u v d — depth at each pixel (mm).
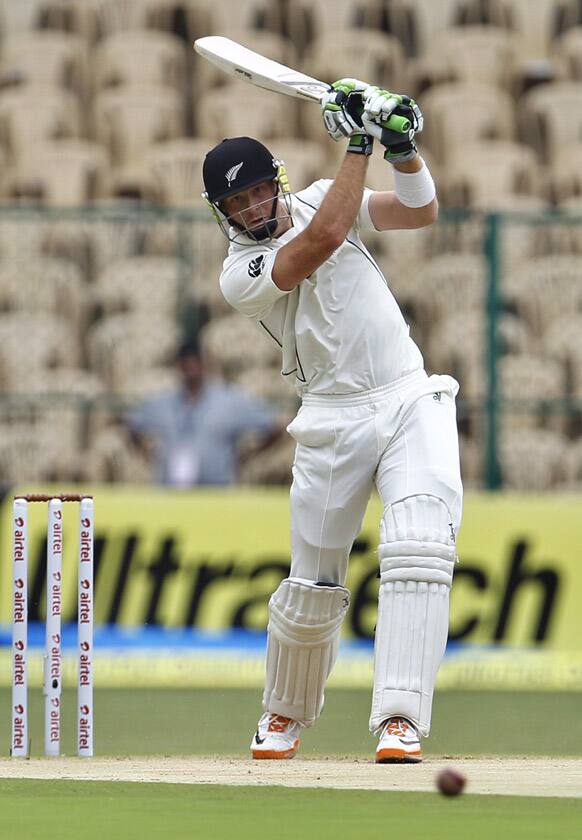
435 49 48812
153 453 35750
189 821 11281
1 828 10969
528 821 11195
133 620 31391
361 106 15930
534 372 36938
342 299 16312
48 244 36594
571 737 22016
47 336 37469
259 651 31312
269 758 17219
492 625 31609
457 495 16328
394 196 16578
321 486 16609
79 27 49469
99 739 21344
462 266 35469
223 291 16719
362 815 11539
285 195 16484
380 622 16328
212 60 17625
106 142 46750
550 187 46062
